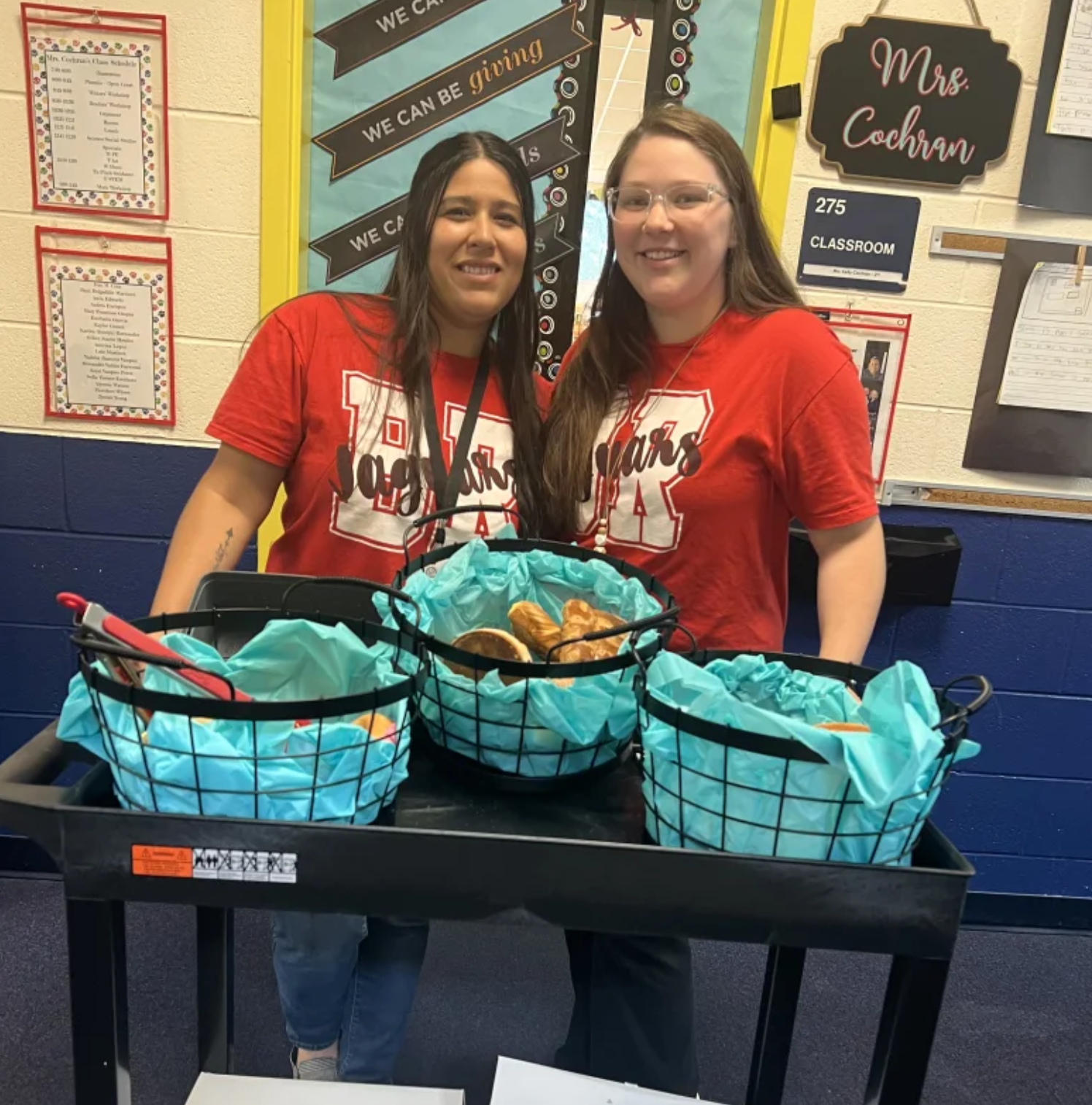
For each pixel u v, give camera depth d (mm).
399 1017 1121
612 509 1215
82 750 735
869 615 1128
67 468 1711
